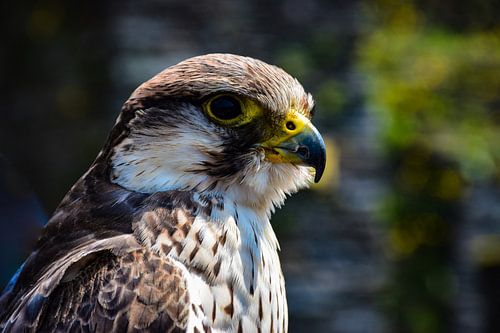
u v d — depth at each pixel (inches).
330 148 624.1
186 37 615.5
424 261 696.4
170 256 245.3
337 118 631.8
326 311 618.5
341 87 633.0
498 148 700.7
